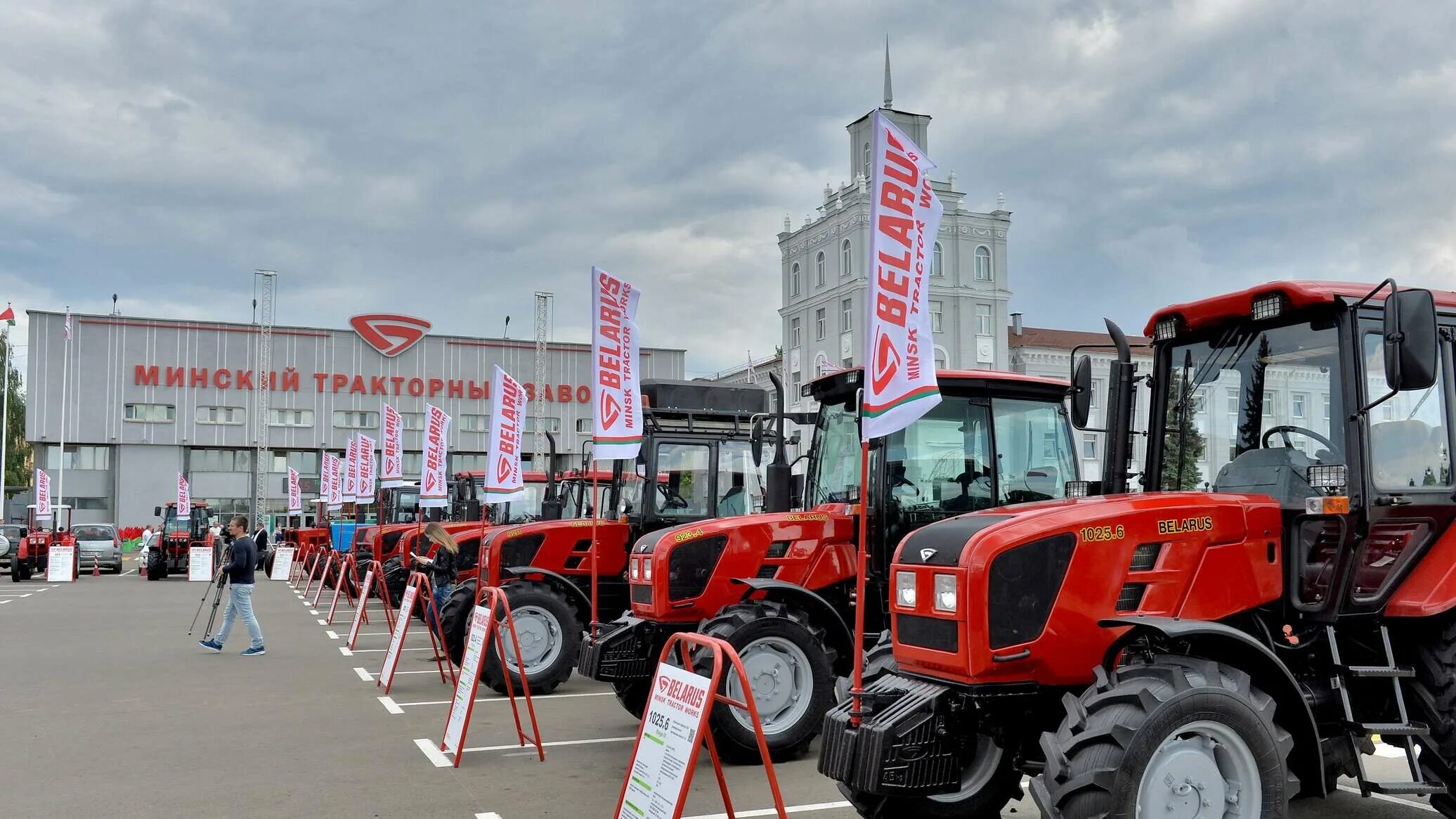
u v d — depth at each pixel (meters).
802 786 6.66
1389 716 5.12
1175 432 5.81
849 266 41.31
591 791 6.68
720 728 7.00
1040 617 4.67
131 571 36.66
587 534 11.06
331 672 12.08
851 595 7.86
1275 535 5.04
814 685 7.24
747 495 10.89
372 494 27.55
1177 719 4.18
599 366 9.02
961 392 7.68
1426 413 5.30
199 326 52.72
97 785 6.94
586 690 10.74
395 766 7.38
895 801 5.11
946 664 4.73
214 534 33.66
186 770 7.33
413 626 17.38
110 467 51.62
